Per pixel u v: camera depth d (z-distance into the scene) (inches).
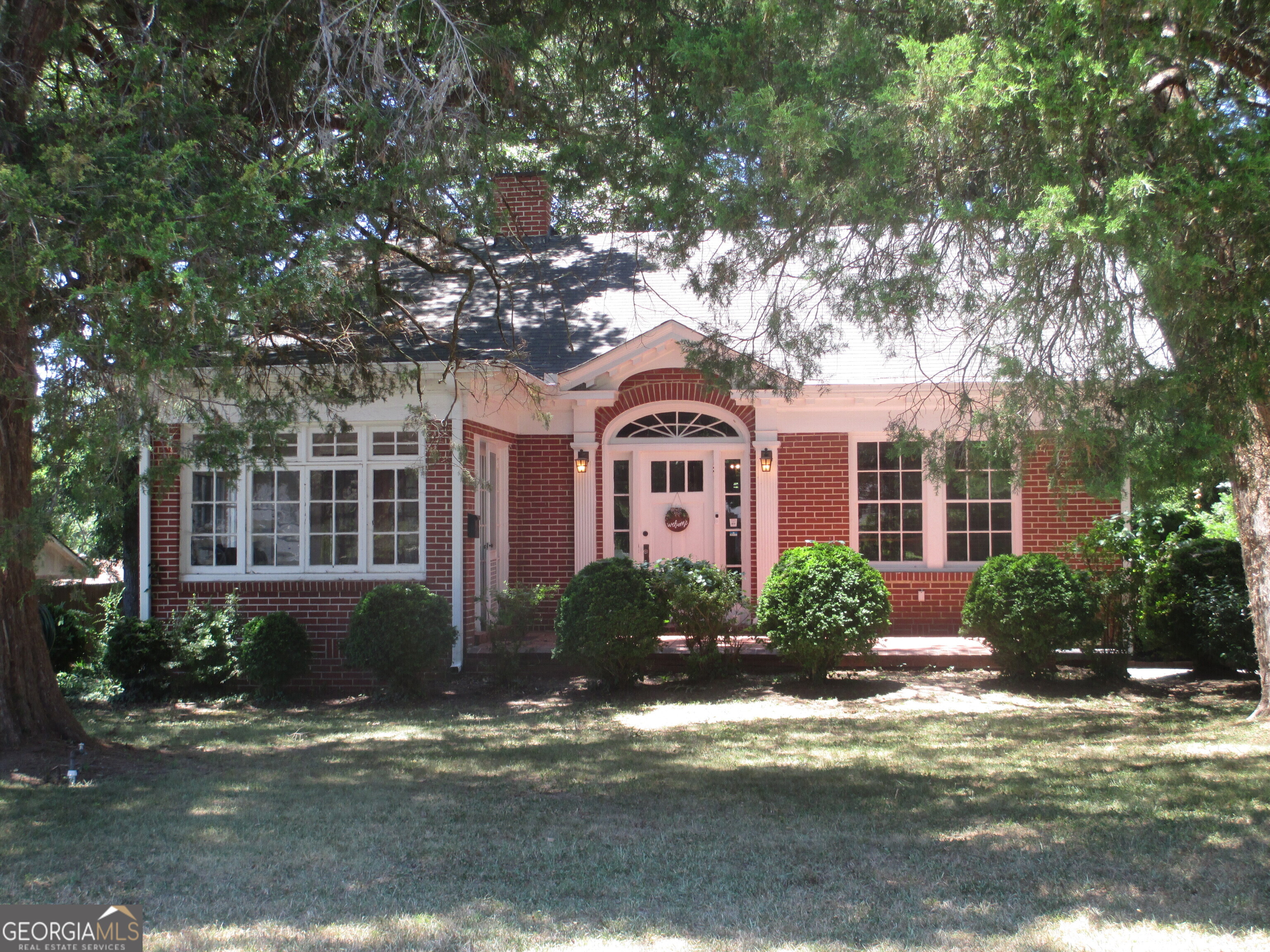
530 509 571.2
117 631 477.4
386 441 501.7
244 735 387.2
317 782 304.3
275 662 463.5
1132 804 264.4
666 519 564.4
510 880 211.6
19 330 276.1
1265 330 256.2
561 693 468.8
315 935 181.6
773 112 254.5
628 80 345.4
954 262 309.0
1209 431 251.4
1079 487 424.8
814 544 485.7
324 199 317.4
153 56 294.8
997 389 298.4
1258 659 392.8
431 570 488.1
